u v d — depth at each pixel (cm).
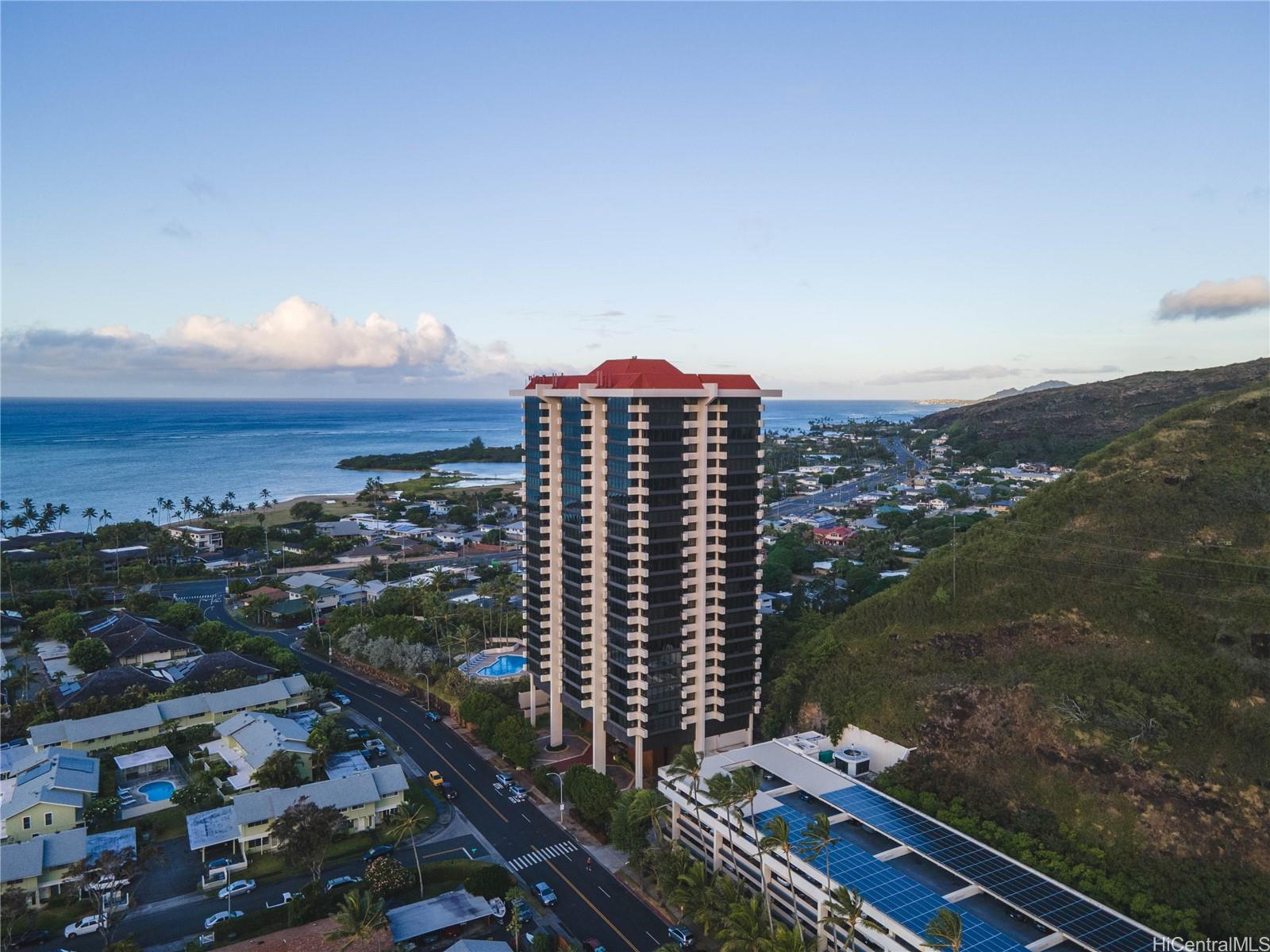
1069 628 13488
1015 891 8638
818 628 17088
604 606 13512
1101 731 11362
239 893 10381
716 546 13488
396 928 9394
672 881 9744
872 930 8450
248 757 13288
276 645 18788
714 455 13325
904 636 14712
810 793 10912
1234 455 15075
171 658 18988
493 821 12338
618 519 13012
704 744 13662
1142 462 15712
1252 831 9781
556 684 14612
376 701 17275
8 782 12569
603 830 11950
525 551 15312
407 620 19900
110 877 9812
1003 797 11244
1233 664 11681
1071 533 14912
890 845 9812
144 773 13812
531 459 14875
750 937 8406
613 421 12988
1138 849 10019
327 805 11619
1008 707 12312
